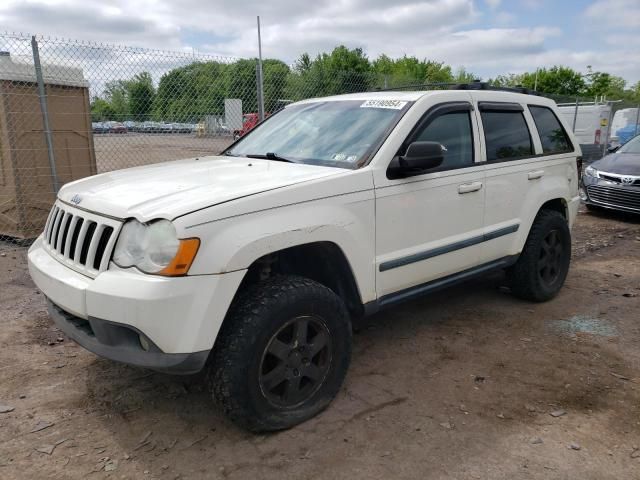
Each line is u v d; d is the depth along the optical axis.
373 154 3.39
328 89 9.57
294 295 2.82
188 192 2.80
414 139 3.59
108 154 7.88
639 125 18.50
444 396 3.34
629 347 4.07
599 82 45.03
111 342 2.62
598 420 3.09
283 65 9.05
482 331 4.35
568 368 3.72
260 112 8.20
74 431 2.95
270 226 2.75
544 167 4.72
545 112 4.98
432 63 45.06
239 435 2.92
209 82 8.27
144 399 3.27
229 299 2.60
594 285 5.57
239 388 2.69
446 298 5.10
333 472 2.63
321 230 2.95
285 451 2.79
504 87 4.79
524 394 3.37
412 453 2.77
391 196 3.37
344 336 3.12
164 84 7.96
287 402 2.96
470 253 4.03
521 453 2.78
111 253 2.65
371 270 3.31
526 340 4.18
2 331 4.22
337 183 3.10
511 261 4.51
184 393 3.35
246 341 2.67
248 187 2.85
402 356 3.90
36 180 6.98
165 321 2.46
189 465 2.68
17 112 6.73
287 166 3.46
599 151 16.53
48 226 3.34
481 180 4.04
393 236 3.43
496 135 4.32
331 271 3.25
